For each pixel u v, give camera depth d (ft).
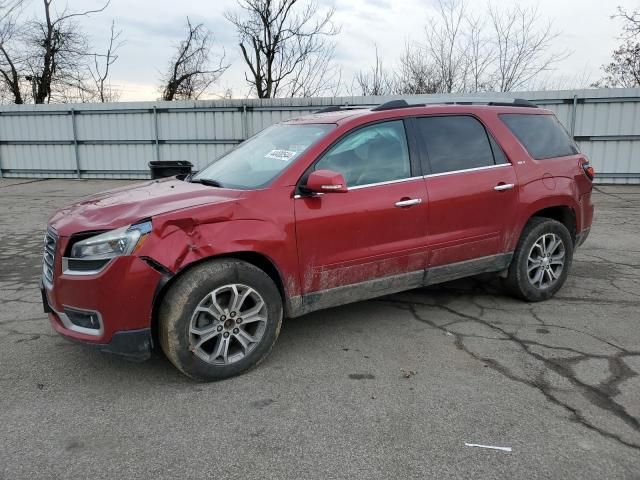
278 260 11.78
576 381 11.34
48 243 11.88
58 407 10.53
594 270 20.22
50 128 58.90
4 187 52.31
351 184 12.85
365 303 16.63
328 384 11.37
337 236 12.51
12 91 90.63
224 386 11.34
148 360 12.67
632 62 81.20
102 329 10.62
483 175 14.75
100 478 8.35
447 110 14.76
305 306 12.55
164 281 10.68
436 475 8.32
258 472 8.47
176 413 10.25
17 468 8.59
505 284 16.37
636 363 12.17
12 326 14.97
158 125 56.08
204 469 8.56
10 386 11.41
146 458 8.86
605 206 36.65
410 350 13.08
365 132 13.34
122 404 10.62
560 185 16.21
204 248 10.89
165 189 13.01
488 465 8.55
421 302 16.67
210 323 11.35
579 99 46.32
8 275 20.65
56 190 49.80
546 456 8.75
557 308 15.97
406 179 13.60
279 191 11.93
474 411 10.18
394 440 9.27
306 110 52.54
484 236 14.92
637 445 9.04
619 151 46.73
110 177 58.75
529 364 12.19
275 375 11.82
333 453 8.93
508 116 15.98
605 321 14.85
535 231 15.84
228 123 54.39
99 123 57.57
